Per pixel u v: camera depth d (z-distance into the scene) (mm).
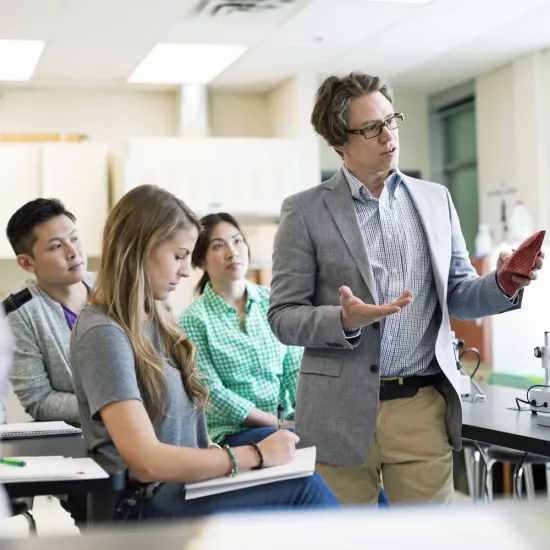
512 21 5797
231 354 3104
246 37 5988
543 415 2398
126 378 1769
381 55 6672
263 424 3033
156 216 1898
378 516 650
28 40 5844
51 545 641
